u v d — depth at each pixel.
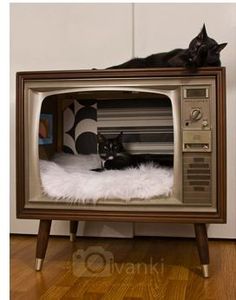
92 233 1.70
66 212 1.21
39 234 1.24
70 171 1.35
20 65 1.72
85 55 1.67
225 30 1.57
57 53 1.69
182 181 1.16
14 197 1.73
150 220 1.18
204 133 1.14
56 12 1.68
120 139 1.60
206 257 1.16
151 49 1.63
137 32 1.63
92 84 1.19
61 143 1.70
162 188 1.17
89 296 1.02
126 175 1.22
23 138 1.22
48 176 1.24
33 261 1.34
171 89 1.16
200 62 1.12
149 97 1.61
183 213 1.16
